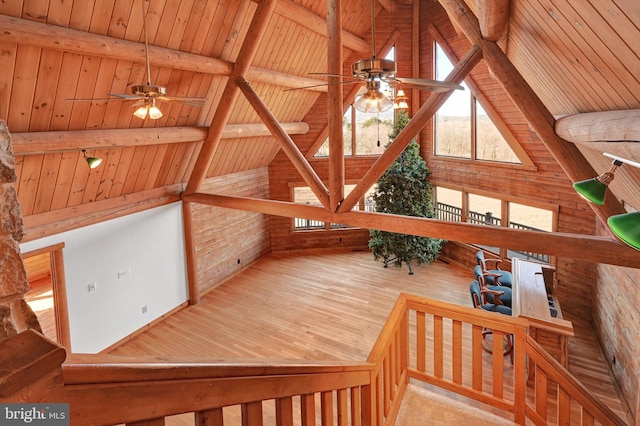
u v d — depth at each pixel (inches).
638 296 171.3
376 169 206.8
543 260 284.5
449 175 348.8
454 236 191.3
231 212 335.6
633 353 174.2
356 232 403.2
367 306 276.7
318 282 321.4
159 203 260.7
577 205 251.3
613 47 71.2
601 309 229.5
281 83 278.7
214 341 238.4
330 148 215.8
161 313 266.5
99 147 185.6
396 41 354.6
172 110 222.7
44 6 138.1
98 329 223.9
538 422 118.0
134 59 171.8
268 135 324.2
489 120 307.6
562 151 162.2
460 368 127.6
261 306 281.3
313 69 309.1
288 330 247.6
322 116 367.9
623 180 134.2
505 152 299.1
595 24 70.5
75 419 26.5
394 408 117.8
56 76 155.6
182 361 35.4
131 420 30.6
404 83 127.7
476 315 123.7
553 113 172.1
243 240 353.7
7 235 28.8
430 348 219.0
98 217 221.0
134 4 163.0
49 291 306.2
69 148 173.0
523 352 118.0
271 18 237.0
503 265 308.8
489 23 127.2
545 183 269.3
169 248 271.7
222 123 244.5
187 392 35.5
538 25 100.7
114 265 232.8
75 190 203.8
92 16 153.5
